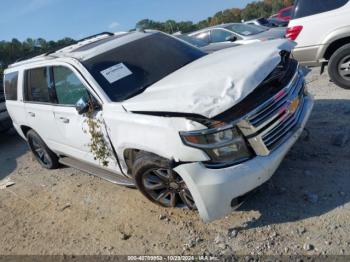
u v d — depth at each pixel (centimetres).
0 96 856
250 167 323
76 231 436
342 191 366
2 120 855
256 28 1138
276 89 346
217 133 314
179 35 1136
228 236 354
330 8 632
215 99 319
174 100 341
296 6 668
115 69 441
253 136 322
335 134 472
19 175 660
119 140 388
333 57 640
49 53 546
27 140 652
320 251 306
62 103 493
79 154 504
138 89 423
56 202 519
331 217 338
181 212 409
